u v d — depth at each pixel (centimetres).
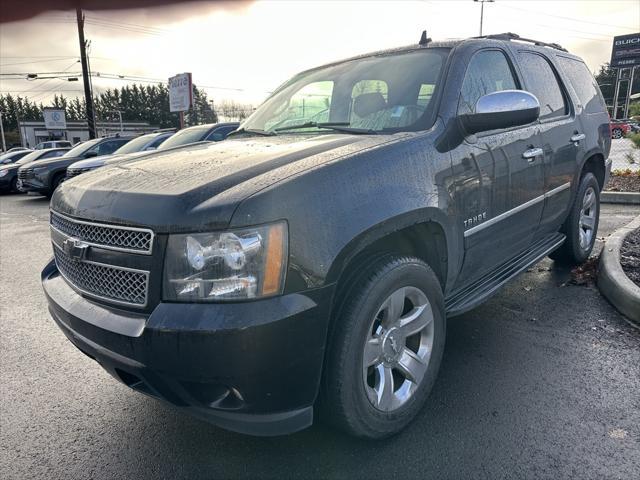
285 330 180
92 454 238
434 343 256
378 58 329
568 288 429
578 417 247
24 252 698
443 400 267
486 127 265
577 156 410
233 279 176
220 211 177
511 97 266
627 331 341
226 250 175
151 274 184
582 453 221
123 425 262
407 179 229
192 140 952
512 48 351
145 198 193
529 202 337
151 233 183
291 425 198
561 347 322
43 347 365
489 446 229
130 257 190
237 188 188
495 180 291
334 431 246
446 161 253
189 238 177
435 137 253
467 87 286
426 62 298
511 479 208
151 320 180
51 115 5003
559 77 407
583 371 291
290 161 214
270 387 185
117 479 221
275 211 182
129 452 239
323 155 219
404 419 239
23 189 1366
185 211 180
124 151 1131
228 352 173
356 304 208
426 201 235
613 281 384
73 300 219
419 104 274
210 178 201
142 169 235
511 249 338
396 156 230
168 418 268
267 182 191
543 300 404
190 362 176
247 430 195
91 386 306
